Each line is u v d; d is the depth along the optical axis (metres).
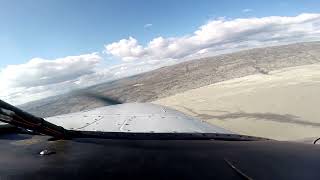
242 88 71.00
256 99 60.50
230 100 62.38
